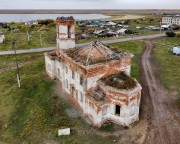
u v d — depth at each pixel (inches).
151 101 1290.6
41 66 1918.1
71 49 1289.4
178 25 4483.3
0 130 1174.3
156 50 2422.5
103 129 1048.8
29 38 2992.1
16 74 1785.2
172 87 1459.2
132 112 1056.8
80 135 1022.4
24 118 1220.5
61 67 1373.0
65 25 1398.9
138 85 1063.6
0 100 1438.2
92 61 1086.4
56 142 997.2
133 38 3097.9
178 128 1055.6
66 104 1270.9
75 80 1184.2
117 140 980.6
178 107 1231.5
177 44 2687.0
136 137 995.9
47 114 1204.5
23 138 1064.8
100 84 1080.8
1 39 2795.3
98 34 3324.3
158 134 1015.0
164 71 1750.7
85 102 1114.7
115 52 1240.8
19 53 2346.2
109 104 1047.6
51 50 2453.2
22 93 1462.8
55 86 1486.2
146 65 1904.5
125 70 1202.0
